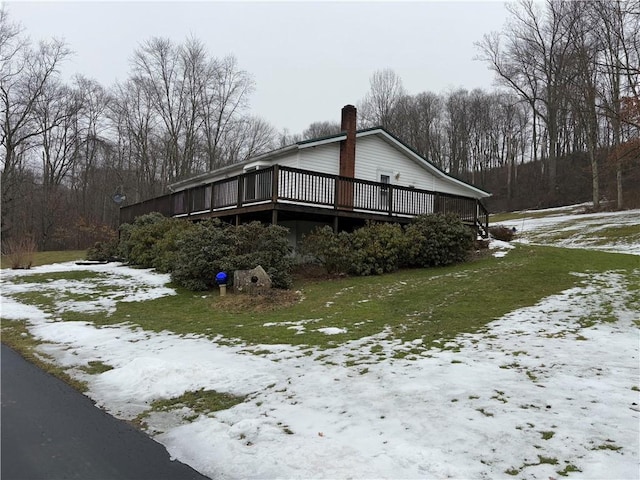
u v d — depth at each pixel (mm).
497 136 52938
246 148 46031
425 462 2973
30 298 10656
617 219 22938
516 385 4363
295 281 11812
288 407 4070
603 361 5039
